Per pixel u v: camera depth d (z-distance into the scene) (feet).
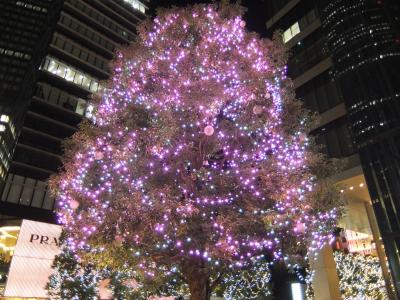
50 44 147.95
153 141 29.76
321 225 31.53
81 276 66.28
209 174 29.40
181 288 45.70
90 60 161.99
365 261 77.97
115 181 28.96
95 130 33.24
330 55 71.67
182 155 31.40
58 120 140.05
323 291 50.44
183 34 35.35
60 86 146.51
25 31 151.84
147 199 26.91
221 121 32.55
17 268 98.99
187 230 27.94
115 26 181.98
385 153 56.29
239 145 33.27
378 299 71.56
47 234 108.17
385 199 54.80
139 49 35.83
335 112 67.21
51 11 160.56
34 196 119.55
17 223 111.86
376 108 59.93
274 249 33.24
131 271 35.83
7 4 157.48
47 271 102.47
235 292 58.95
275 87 35.22
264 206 30.53
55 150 134.41
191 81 31.19
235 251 28.99
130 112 32.37
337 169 35.14
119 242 27.17
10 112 128.57
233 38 35.50
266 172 29.94
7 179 117.08
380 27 66.44
